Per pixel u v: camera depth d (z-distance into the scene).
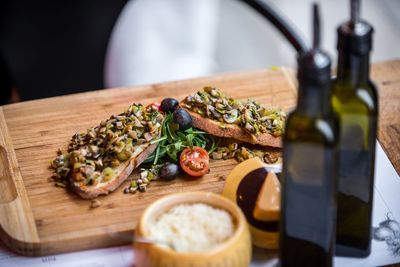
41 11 1.93
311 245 0.78
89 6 1.94
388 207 0.89
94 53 1.86
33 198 0.91
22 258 0.86
